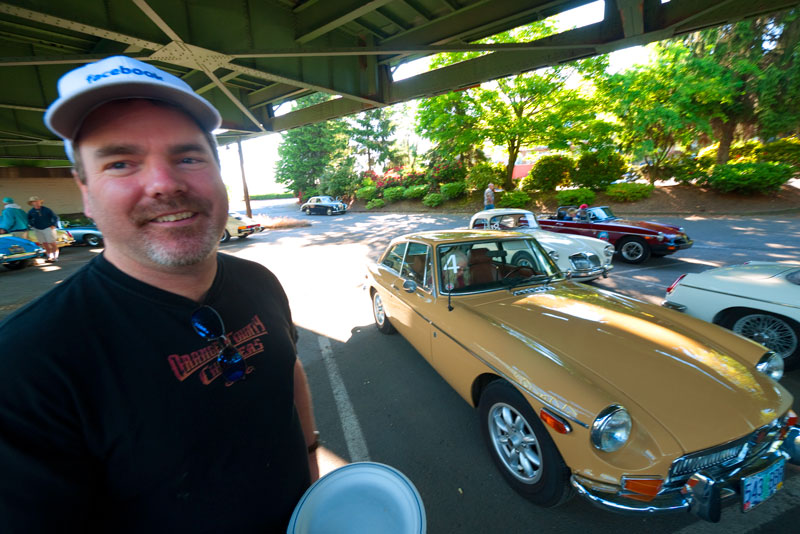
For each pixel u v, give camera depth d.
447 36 6.32
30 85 6.86
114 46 6.07
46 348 0.64
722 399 1.71
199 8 4.96
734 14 4.59
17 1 3.85
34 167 18.41
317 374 3.66
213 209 0.84
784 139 16.34
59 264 10.76
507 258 3.36
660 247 7.30
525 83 15.76
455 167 23.25
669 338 2.17
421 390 3.25
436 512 2.01
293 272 8.57
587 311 2.56
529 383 1.89
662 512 1.50
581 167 18.52
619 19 5.16
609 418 1.58
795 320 2.99
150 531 0.78
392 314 3.92
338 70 7.45
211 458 0.80
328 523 0.84
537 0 5.45
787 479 2.11
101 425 0.69
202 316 0.84
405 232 14.64
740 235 9.70
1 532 0.56
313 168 36.06
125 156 0.75
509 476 2.12
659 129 16.42
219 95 9.70
